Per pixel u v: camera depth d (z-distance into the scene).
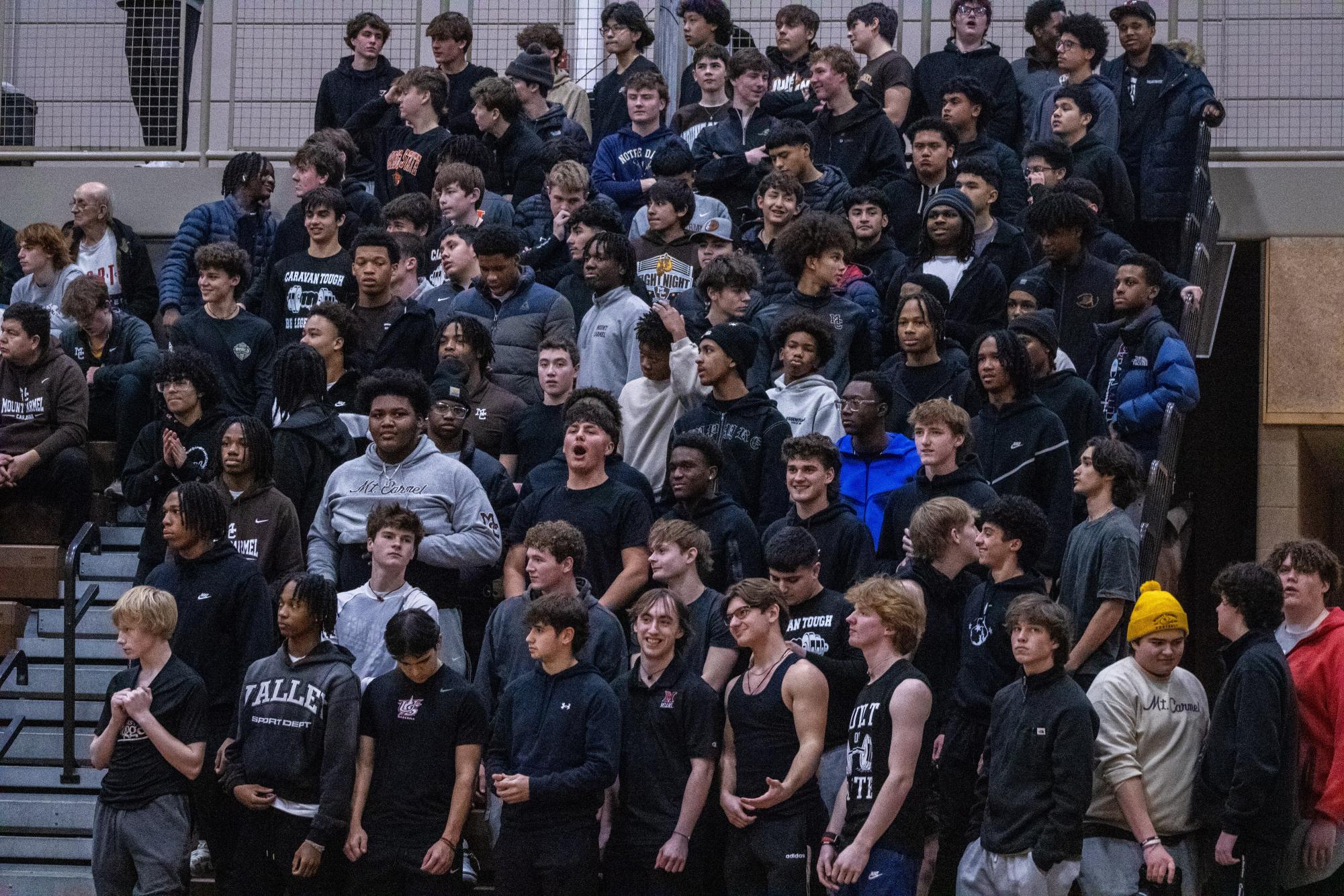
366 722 19.94
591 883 19.17
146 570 24.19
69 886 21.98
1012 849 18.55
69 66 37.50
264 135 38.84
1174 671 19.78
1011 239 28.66
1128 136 33.00
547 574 20.55
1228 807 19.06
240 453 22.70
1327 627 20.59
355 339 25.97
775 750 19.14
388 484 22.52
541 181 33.22
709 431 23.31
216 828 20.94
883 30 36.22
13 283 32.88
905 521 22.17
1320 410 33.53
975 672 20.23
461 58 36.22
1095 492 21.28
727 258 26.31
